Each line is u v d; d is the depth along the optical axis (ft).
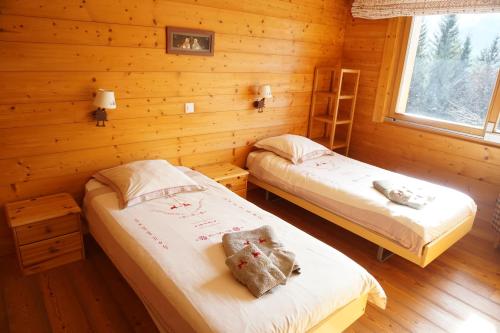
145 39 8.87
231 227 7.12
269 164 11.43
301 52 12.79
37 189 8.23
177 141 10.38
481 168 10.88
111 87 8.65
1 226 8.00
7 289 7.18
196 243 6.41
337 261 6.18
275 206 11.92
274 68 12.14
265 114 12.51
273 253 5.87
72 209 7.75
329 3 12.98
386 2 12.07
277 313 4.85
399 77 12.73
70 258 8.12
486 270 8.87
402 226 7.99
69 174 8.59
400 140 12.87
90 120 8.54
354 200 9.04
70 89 8.06
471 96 11.25
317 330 5.30
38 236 7.52
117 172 8.43
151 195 8.04
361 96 13.88
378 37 12.90
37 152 8.00
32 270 7.66
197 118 10.62
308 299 5.20
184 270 5.60
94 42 8.09
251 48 11.23
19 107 7.53
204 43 10.00
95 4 7.88
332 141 13.57
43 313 6.64
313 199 10.04
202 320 4.65
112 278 7.70
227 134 11.59
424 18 11.98
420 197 8.81
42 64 7.56
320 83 13.97
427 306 7.45
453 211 8.65
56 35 7.57
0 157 7.58
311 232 10.38
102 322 6.52
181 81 9.89
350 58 14.03
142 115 9.41
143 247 6.17
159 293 5.42
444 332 6.74
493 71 10.64
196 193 8.66
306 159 11.71
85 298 7.08
